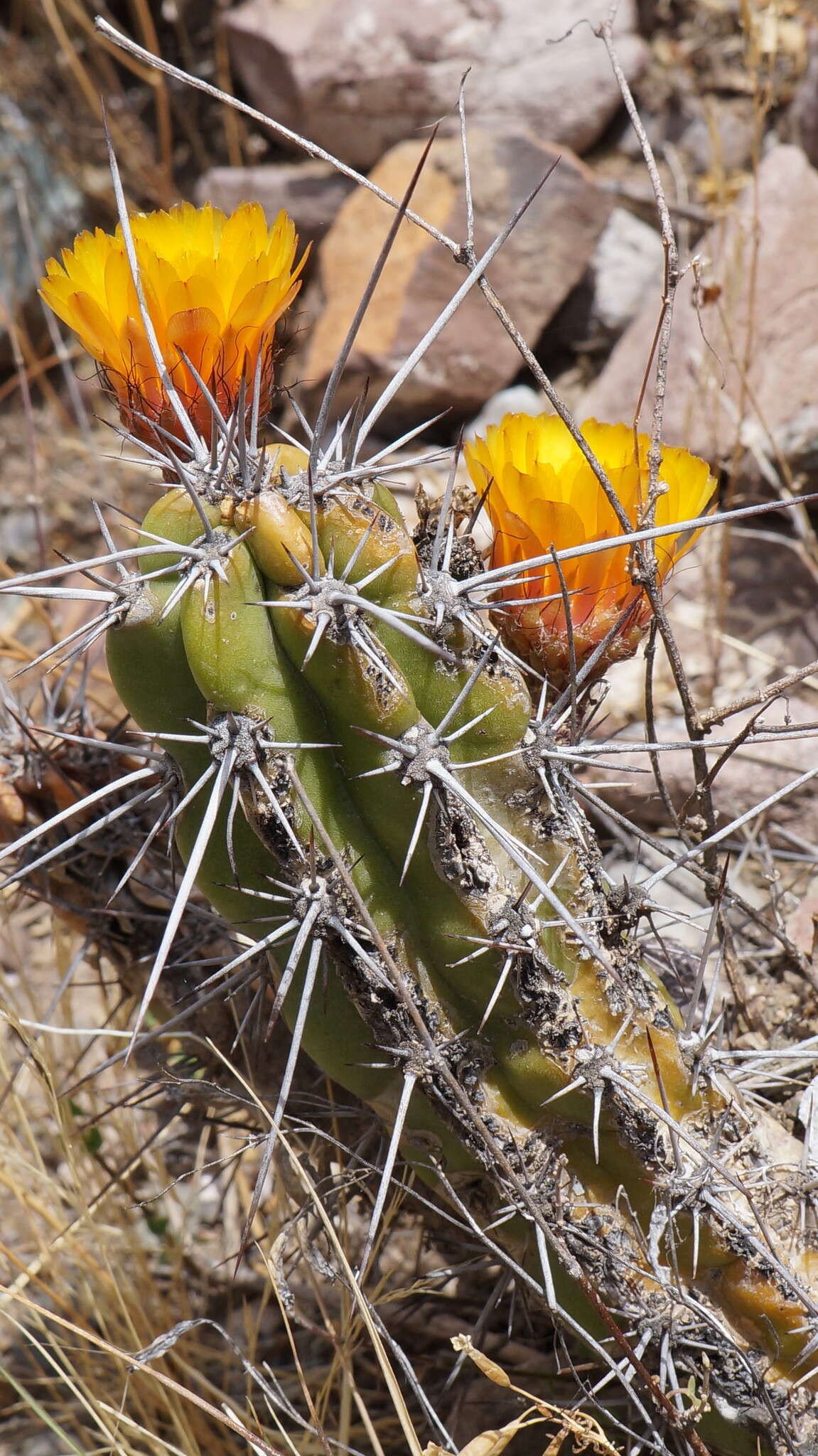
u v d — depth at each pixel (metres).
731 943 0.82
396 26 1.40
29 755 0.80
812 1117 0.77
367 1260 0.75
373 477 0.72
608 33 0.78
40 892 0.81
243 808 0.72
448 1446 0.76
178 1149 0.90
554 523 0.74
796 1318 0.74
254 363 0.74
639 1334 0.75
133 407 0.74
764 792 0.92
